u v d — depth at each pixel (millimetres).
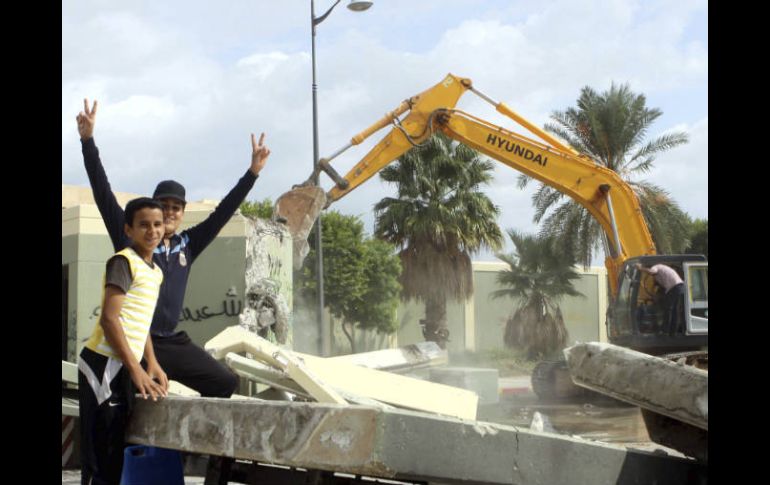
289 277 12648
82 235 11719
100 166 5008
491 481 3586
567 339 40531
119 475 4500
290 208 15484
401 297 37000
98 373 4504
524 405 18750
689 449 4449
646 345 17344
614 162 34594
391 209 36156
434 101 17969
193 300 10898
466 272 36438
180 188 5121
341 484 4363
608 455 3994
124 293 4488
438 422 3449
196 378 5055
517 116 18125
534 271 40000
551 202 36031
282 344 11062
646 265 17547
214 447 3918
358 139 17047
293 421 3553
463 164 36219
